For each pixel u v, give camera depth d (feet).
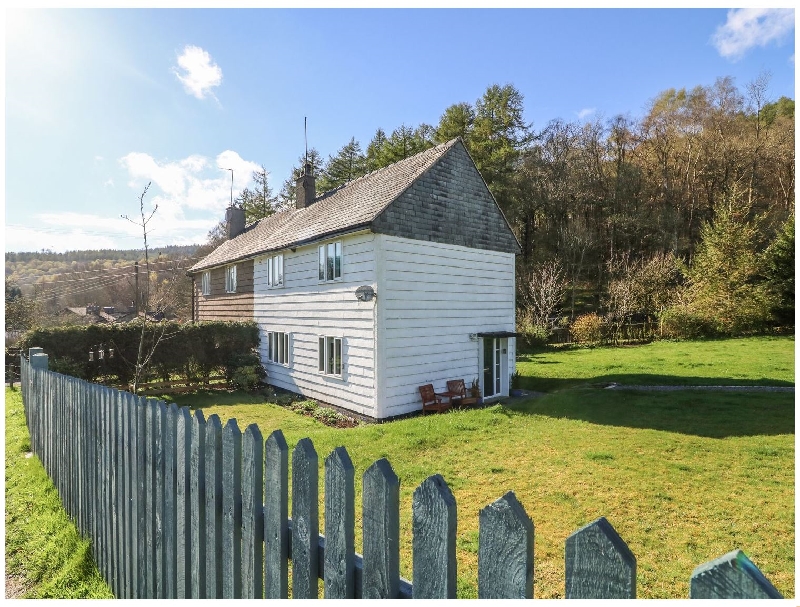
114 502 11.41
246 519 6.88
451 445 25.41
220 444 7.55
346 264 39.24
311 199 60.54
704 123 120.88
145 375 47.75
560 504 17.57
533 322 88.02
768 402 34.55
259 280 54.90
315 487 5.75
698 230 113.19
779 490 18.65
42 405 20.70
